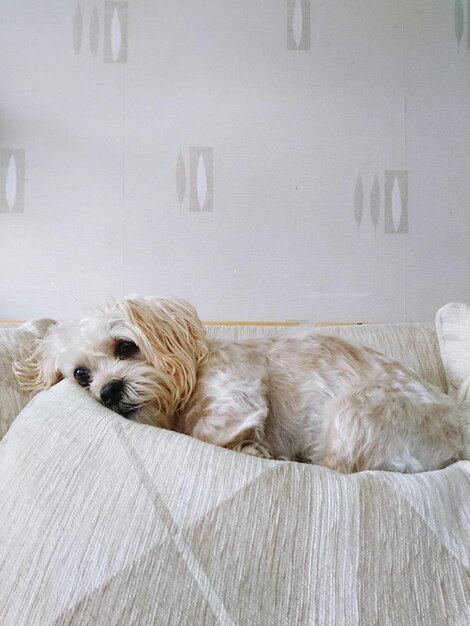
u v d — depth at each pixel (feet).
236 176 5.95
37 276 5.87
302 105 5.95
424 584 1.83
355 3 5.94
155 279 5.95
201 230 5.95
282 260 6.00
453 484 2.28
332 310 6.03
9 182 5.83
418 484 2.16
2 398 3.38
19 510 2.12
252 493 2.00
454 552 1.93
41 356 3.63
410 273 6.06
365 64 5.96
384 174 6.00
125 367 3.29
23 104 5.84
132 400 3.13
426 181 6.03
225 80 5.92
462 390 3.54
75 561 1.84
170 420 3.41
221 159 5.94
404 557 1.88
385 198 6.01
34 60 5.84
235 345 3.73
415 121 6.01
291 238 5.99
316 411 3.40
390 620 1.73
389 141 5.99
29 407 2.83
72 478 2.14
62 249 5.88
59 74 5.86
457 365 3.91
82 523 1.96
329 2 5.94
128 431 2.32
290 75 5.94
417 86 6.00
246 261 5.99
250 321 5.99
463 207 6.05
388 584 1.81
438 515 2.03
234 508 1.95
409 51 5.98
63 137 5.87
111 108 5.88
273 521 1.93
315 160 5.96
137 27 5.87
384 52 5.96
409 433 2.95
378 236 6.02
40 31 5.83
